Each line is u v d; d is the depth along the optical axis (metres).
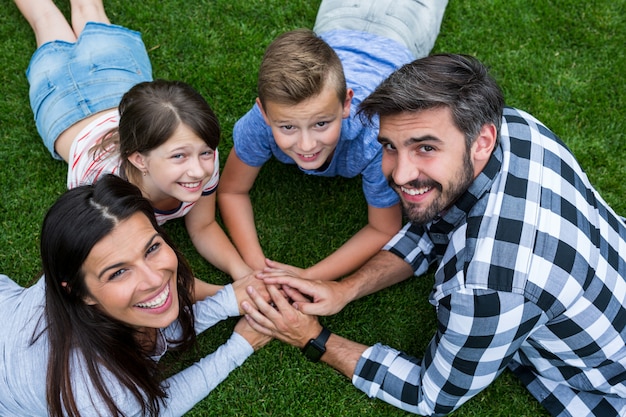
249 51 2.95
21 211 2.62
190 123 1.95
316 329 2.33
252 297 2.30
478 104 1.60
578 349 1.94
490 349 1.81
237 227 2.54
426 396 2.06
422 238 2.46
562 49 3.03
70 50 2.54
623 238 2.01
